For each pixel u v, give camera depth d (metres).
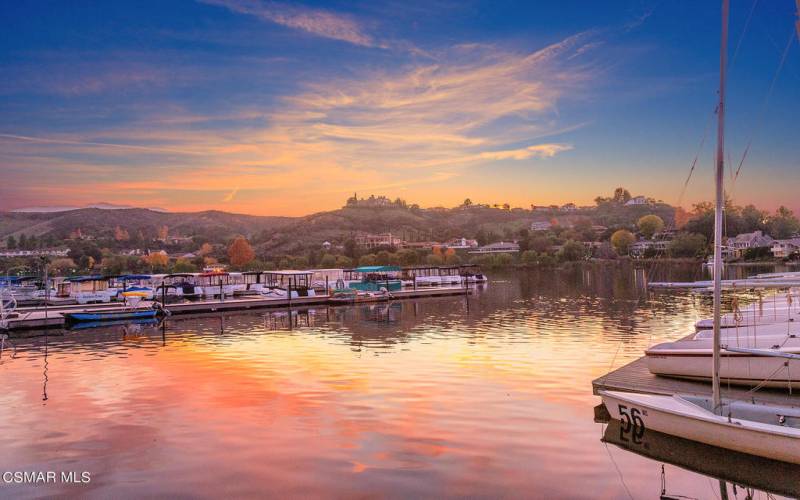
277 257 182.00
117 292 66.75
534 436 16.45
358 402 20.31
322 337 37.38
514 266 155.88
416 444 15.99
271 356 30.12
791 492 13.09
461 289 73.12
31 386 23.73
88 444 16.47
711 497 12.83
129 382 24.28
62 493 13.27
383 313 53.25
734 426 14.13
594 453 15.19
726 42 14.55
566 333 36.28
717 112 14.92
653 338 33.56
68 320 46.22
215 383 23.83
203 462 14.99
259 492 13.20
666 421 15.54
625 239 164.50
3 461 15.26
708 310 48.44
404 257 161.00
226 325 45.34
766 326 24.92
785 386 18.64
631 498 12.75
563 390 21.38
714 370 15.30
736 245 139.00
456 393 21.23
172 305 55.06
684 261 132.50
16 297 62.94
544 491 13.08
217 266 157.38
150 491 13.34
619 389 19.45
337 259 165.38
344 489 13.27
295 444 16.17
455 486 13.35
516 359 27.59
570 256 162.62
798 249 131.25
